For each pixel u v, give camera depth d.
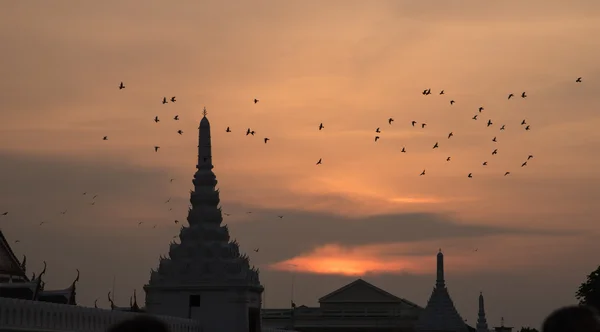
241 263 121.94
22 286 105.94
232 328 119.31
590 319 20.78
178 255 122.00
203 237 121.88
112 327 19.30
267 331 139.88
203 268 120.69
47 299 112.25
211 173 124.38
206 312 120.12
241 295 119.69
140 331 18.78
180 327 111.25
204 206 122.94
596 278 153.62
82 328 86.25
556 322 20.91
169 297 121.12
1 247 123.31
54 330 81.19
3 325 73.31
